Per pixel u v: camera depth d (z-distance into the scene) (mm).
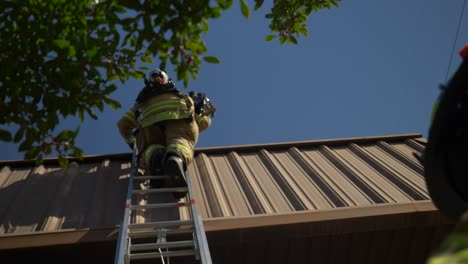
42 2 2053
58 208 3953
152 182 4152
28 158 2236
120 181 4512
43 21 2047
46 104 2146
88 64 2115
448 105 1078
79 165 5023
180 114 4164
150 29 1826
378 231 3615
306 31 3512
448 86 1069
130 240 3152
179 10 1783
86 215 3822
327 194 4223
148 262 3414
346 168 4848
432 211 3578
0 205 4012
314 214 3559
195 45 1863
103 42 2088
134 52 2186
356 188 4336
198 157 5258
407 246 3736
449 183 1174
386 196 4074
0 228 3613
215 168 4953
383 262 3754
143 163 4590
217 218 3506
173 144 3928
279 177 4664
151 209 3895
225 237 3414
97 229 3385
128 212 3381
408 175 4570
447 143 1123
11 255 3254
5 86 2102
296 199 4094
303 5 3455
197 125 4555
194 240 3127
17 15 2049
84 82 2172
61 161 2307
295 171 4840
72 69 2109
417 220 3586
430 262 552
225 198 4160
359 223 3545
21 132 2148
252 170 4887
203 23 1865
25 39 2074
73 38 2018
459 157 1142
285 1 3443
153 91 4285
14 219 3764
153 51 1868
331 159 5199
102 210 3908
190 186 3762
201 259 2791
